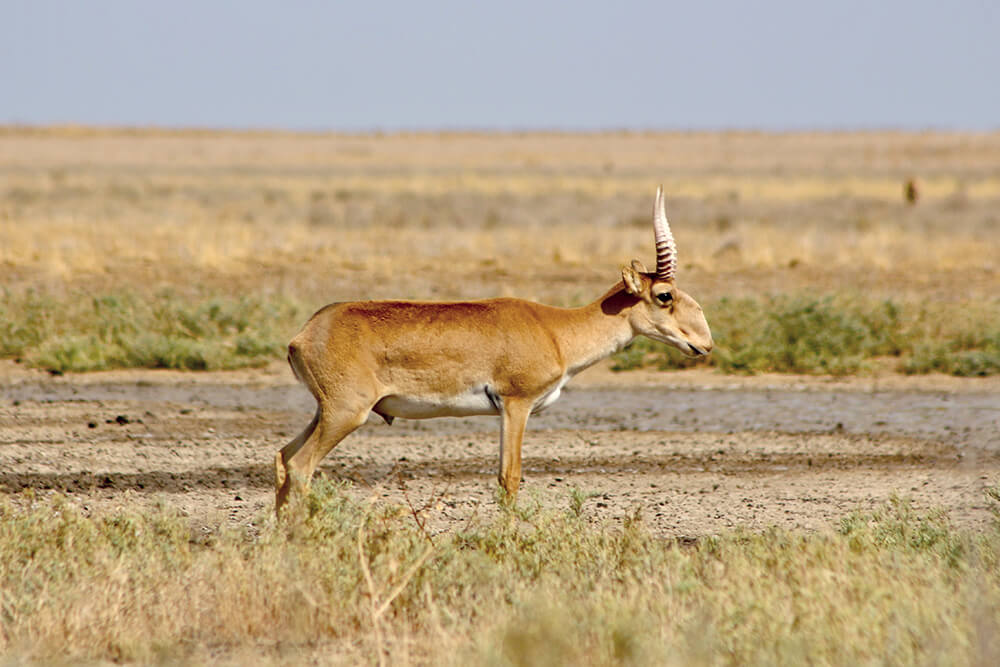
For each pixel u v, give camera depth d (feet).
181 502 107.34
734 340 190.60
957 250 312.50
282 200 492.95
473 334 94.89
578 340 100.22
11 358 180.45
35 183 552.82
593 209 458.50
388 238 331.98
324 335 93.15
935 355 182.70
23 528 84.58
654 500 110.32
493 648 61.52
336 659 65.05
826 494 112.78
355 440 136.26
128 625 70.13
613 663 61.62
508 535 85.81
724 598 70.69
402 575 76.38
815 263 287.89
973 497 108.78
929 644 63.36
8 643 67.62
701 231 376.07
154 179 624.18
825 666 61.41
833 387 171.73
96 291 227.20
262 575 75.77
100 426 139.33
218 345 182.70
